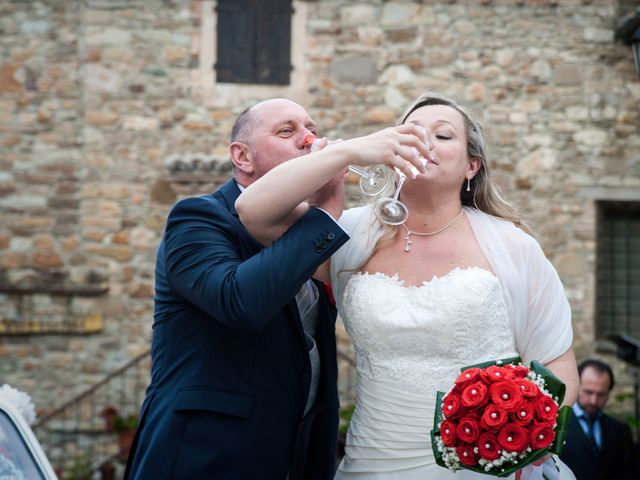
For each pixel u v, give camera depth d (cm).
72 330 945
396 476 289
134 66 956
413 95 959
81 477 902
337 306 315
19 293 947
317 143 291
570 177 962
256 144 302
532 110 964
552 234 961
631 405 924
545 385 264
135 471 299
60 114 955
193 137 955
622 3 966
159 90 956
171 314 298
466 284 285
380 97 961
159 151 955
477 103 963
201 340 292
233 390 289
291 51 962
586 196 961
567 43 966
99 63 956
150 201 956
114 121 955
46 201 955
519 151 963
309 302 316
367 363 300
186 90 957
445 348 285
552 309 298
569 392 291
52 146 955
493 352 288
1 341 948
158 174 955
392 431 291
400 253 302
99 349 948
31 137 955
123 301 951
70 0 959
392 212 288
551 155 962
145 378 946
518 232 304
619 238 994
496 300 287
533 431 252
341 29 962
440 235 302
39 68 956
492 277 289
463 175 304
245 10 960
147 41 958
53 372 947
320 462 325
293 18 962
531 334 298
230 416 288
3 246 951
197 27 959
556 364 296
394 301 290
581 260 959
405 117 313
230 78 959
